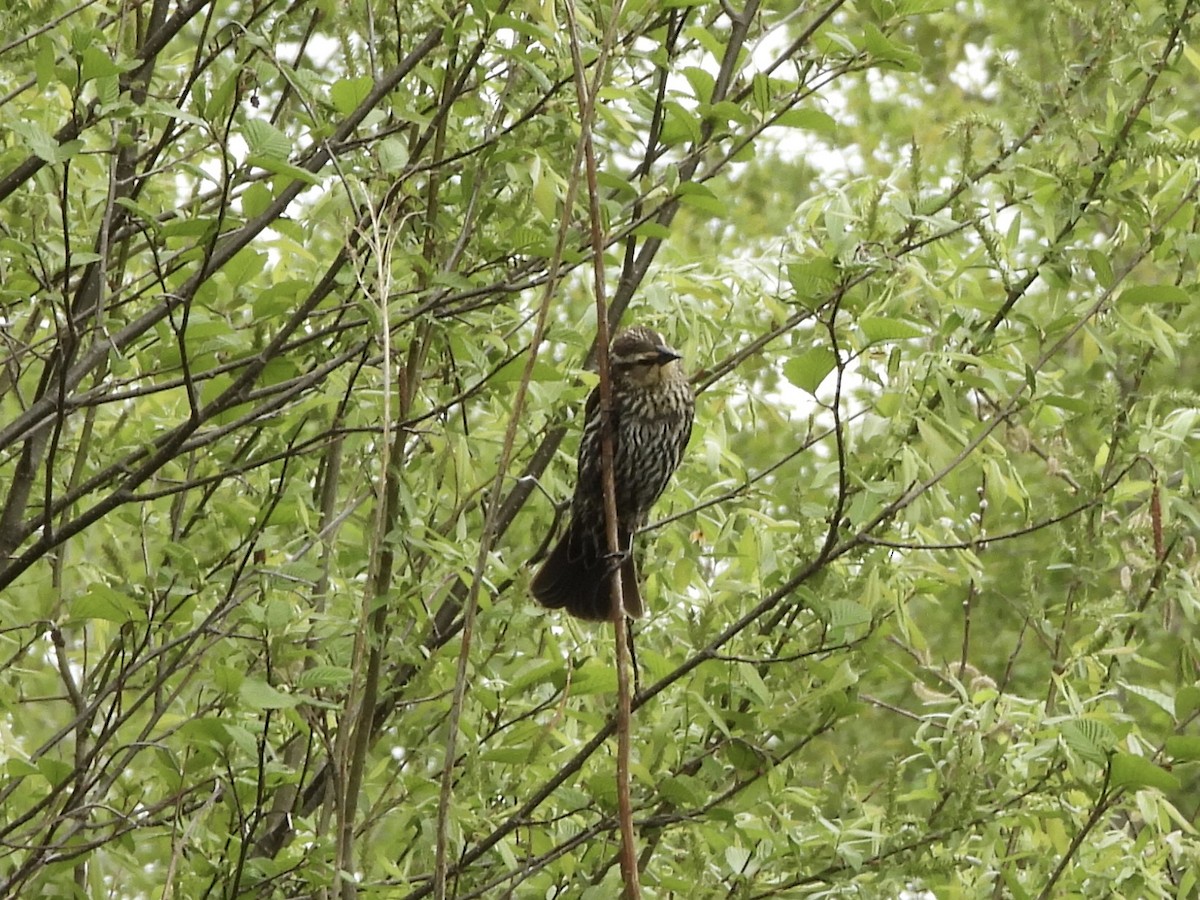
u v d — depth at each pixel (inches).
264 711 372.5
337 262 357.4
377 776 405.1
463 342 359.6
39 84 334.3
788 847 375.6
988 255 401.7
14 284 391.9
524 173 362.9
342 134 357.7
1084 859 393.1
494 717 384.8
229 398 349.4
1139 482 412.2
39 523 370.9
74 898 366.0
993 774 375.6
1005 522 702.5
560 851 359.3
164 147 398.9
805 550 354.6
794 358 331.9
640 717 383.2
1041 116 393.1
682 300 441.7
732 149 406.6
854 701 370.0
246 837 327.9
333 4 382.0
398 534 348.8
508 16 349.1
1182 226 401.4
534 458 407.5
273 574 339.6
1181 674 423.2
